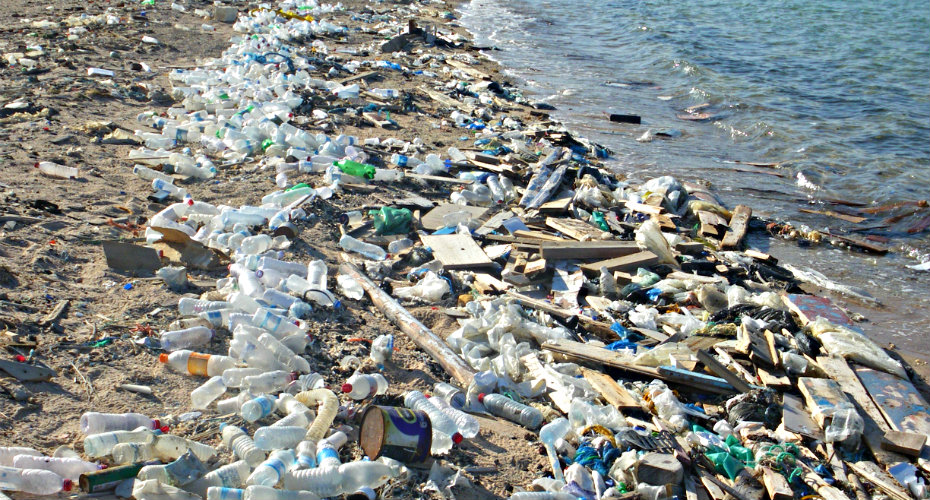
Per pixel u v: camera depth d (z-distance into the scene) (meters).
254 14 23.00
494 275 8.75
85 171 9.88
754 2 36.94
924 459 5.88
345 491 4.59
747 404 6.36
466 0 37.53
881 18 32.75
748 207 12.22
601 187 11.86
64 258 7.28
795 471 5.55
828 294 9.66
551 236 9.67
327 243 8.80
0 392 4.98
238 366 5.79
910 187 13.80
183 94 13.91
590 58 25.02
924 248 11.39
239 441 4.83
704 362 6.75
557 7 35.94
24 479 4.07
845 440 6.01
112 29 19.06
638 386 6.59
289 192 9.78
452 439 5.05
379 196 10.48
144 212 8.89
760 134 17.05
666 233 10.41
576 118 17.92
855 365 7.26
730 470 5.51
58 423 4.86
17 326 5.86
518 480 5.13
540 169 12.05
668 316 7.96
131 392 5.36
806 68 23.67
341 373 6.08
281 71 16.38
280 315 6.65
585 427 5.74
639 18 32.03
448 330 7.21
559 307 7.94
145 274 7.24
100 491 4.25
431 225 9.80
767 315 7.82
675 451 5.52
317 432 5.02
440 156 12.84
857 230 12.05
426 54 22.31
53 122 11.67
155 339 6.06
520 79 21.64
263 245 8.21
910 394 6.79
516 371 6.56
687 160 15.18
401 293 7.81
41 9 20.67
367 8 29.20
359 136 13.41
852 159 15.34
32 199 8.55
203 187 10.02
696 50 25.53
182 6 23.44
